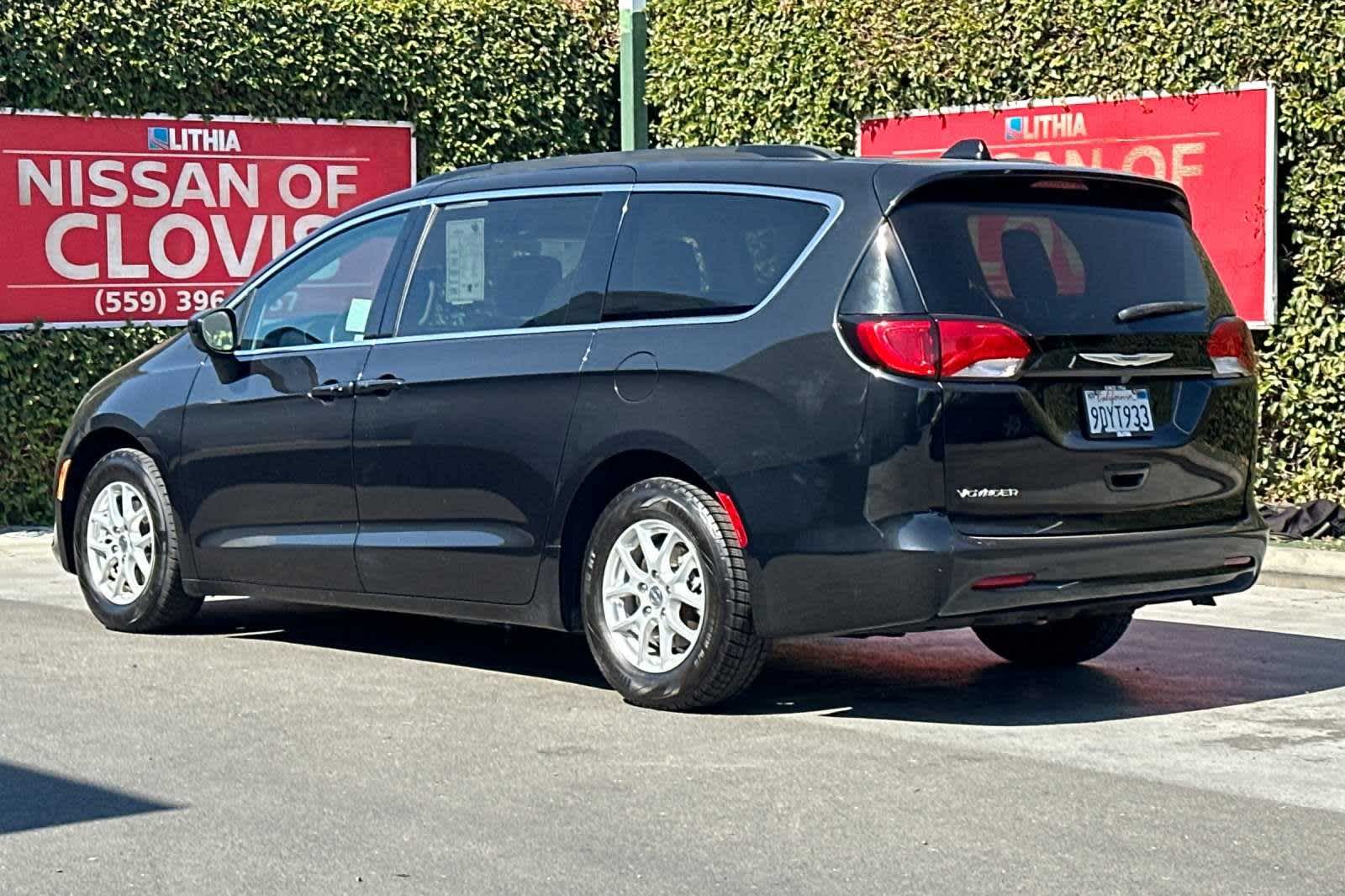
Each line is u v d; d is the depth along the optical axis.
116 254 15.91
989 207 8.02
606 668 8.44
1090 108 15.45
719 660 8.07
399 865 5.99
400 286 9.35
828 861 6.05
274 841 6.24
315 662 9.47
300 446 9.52
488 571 8.80
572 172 8.95
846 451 7.73
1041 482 7.83
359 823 6.46
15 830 6.38
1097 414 7.99
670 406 8.16
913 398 7.64
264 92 16.58
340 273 9.67
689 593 8.16
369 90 17.09
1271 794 6.92
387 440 9.15
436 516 8.99
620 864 6.01
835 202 8.00
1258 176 14.60
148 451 10.23
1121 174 8.35
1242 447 8.54
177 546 10.14
